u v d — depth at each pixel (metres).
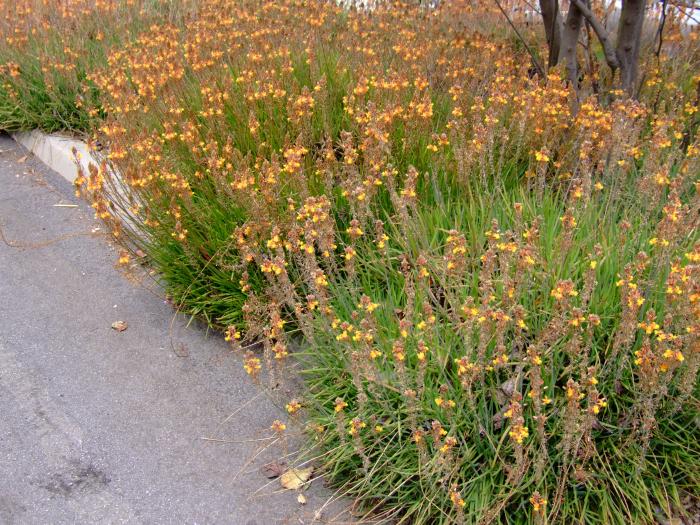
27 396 3.77
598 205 4.01
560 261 3.13
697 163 3.90
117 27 7.36
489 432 2.91
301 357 3.55
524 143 4.32
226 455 3.35
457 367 3.06
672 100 4.80
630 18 5.06
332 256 3.50
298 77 5.32
